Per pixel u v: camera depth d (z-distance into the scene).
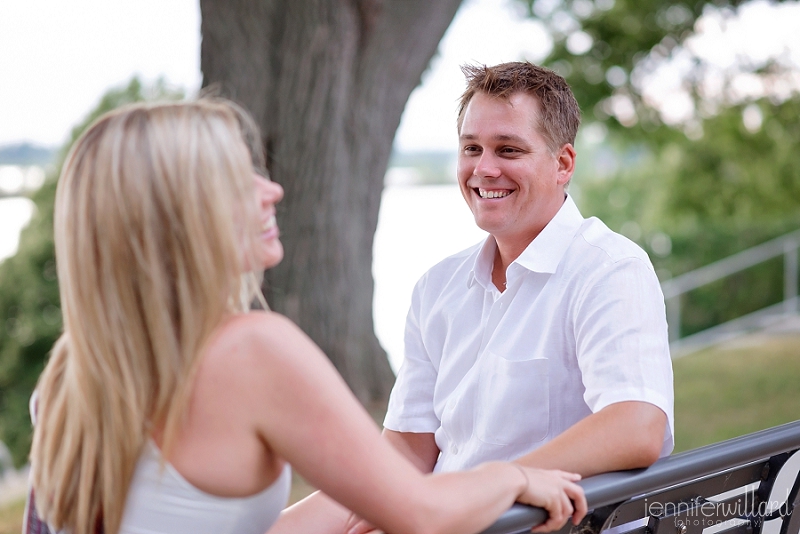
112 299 1.39
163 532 1.42
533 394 2.25
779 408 7.99
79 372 1.42
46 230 11.99
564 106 2.40
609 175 24.78
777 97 13.66
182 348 1.39
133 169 1.40
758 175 17.31
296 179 6.95
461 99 2.52
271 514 1.50
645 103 13.66
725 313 15.01
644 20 12.67
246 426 1.40
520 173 2.36
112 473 1.41
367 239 7.41
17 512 6.34
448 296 2.57
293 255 7.11
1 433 11.54
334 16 6.59
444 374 2.50
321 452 1.38
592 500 1.57
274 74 6.73
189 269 1.41
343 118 6.93
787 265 14.43
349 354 7.32
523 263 2.29
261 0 6.56
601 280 2.16
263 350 1.39
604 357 2.04
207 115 1.48
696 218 18.50
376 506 1.40
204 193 1.42
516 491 1.50
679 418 7.94
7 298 11.80
